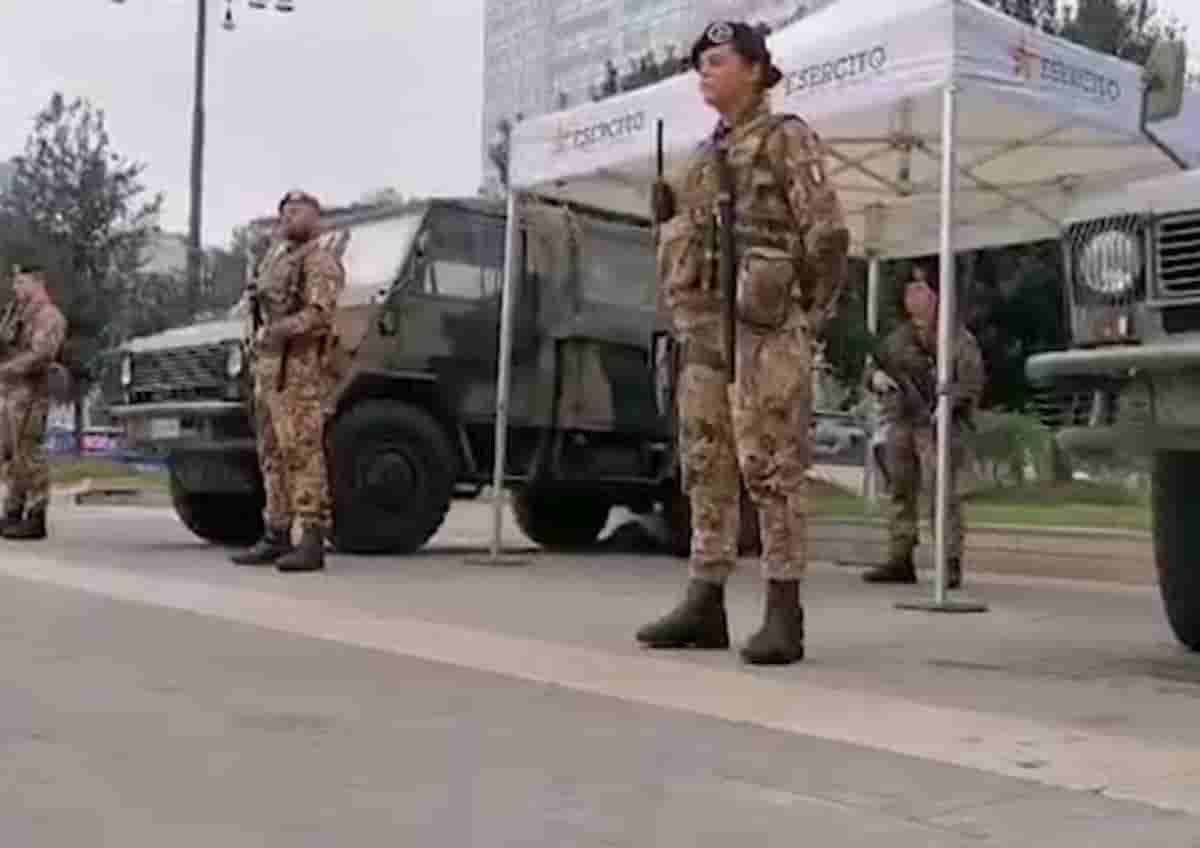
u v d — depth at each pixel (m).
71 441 26.56
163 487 17.69
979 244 11.38
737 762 4.10
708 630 6.02
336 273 8.93
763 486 5.73
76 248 29.62
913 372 9.11
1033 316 24.27
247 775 3.92
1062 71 7.89
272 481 9.18
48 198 29.92
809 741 4.37
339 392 10.09
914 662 5.83
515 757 4.13
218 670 5.38
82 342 28.39
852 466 16.28
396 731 4.43
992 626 7.04
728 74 5.76
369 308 10.33
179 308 28.95
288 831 3.45
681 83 8.50
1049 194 10.68
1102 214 5.27
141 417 10.73
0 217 30.08
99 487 18.41
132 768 3.98
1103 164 10.14
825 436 16.06
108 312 28.92
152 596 7.51
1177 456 5.88
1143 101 8.17
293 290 8.86
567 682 5.24
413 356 10.41
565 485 11.10
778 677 5.41
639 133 8.84
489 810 3.62
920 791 3.81
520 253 10.87
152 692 4.95
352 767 4.01
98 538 11.39
